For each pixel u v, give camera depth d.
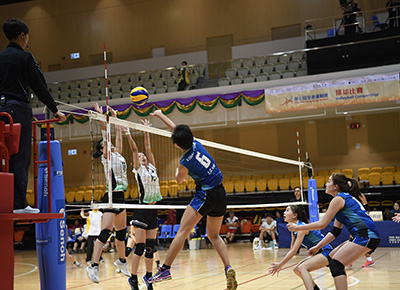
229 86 16.02
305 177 15.61
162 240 15.97
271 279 6.31
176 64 19.86
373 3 17.30
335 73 14.76
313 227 3.77
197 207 3.81
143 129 4.98
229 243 15.42
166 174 15.78
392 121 16.23
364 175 15.27
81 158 18.73
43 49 21.69
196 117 16.03
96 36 21.19
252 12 19.42
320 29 16.70
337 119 16.38
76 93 17.78
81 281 7.11
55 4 21.80
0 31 21.89
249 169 17.45
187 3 20.28
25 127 3.44
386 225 11.04
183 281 6.48
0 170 3.11
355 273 6.77
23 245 17.31
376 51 14.46
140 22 20.75
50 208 3.72
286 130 17.27
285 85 15.27
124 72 20.36
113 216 5.15
